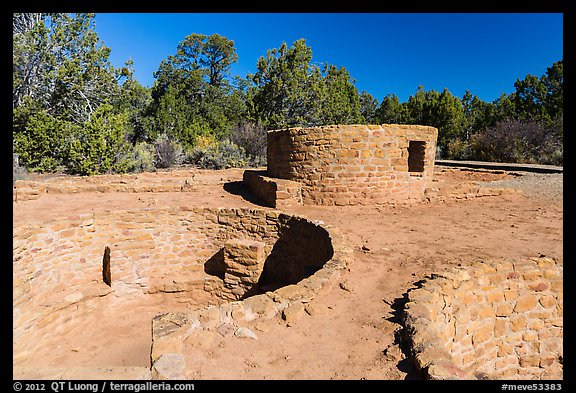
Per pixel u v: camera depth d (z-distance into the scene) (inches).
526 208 392.5
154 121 1290.6
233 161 874.1
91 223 318.0
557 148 917.8
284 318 157.9
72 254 304.0
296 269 319.0
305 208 388.5
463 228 319.0
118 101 1229.7
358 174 391.5
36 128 686.5
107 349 260.2
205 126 1226.6
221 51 1803.6
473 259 235.1
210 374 119.1
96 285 317.7
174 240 359.3
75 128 733.9
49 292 280.8
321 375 120.3
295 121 1068.5
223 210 364.8
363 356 131.8
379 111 1712.6
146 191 482.6
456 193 428.5
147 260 346.6
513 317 208.8
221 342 138.9
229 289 343.6
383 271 218.2
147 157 809.5
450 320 175.6
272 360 129.6
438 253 250.1
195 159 930.7
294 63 1090.7
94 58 852.0
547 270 220.2
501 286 208.2
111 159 724.0
